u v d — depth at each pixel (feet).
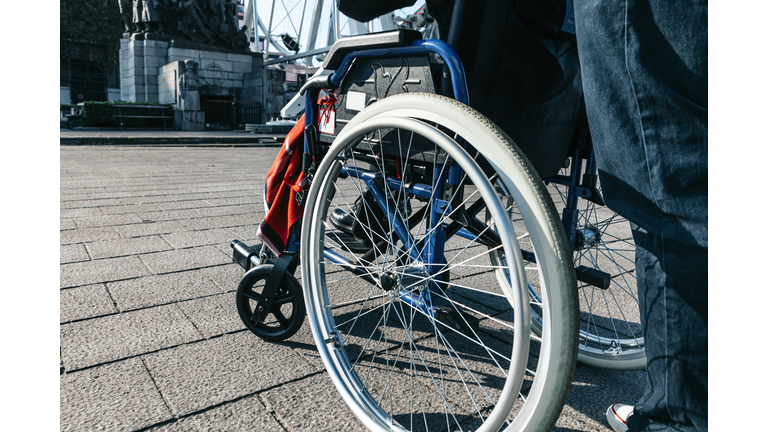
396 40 4.41
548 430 3.23
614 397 5.25
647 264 3.51
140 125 71.92
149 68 81.30
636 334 6.67
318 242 5.39
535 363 5.99
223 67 85.30
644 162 3.24
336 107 5.51
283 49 154.61
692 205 3.04
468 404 5.01
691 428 3.37
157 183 20.95
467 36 4.30
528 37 4.54
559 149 5.45
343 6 5.13
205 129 77.15
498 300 8.12
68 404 4.85
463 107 3.69
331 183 5.37
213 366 5.72
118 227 12.81
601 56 3.36
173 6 82.64
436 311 4.41
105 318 7.02
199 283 8.63
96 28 120.98
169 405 4.90
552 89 4.93
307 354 6.07
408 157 4.59
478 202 5.01
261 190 19.47
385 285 4.80
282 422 4.66
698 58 2.85
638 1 3.06
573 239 5.89
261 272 6.21
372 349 6.21
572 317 3.12
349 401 4.74
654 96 3.06
